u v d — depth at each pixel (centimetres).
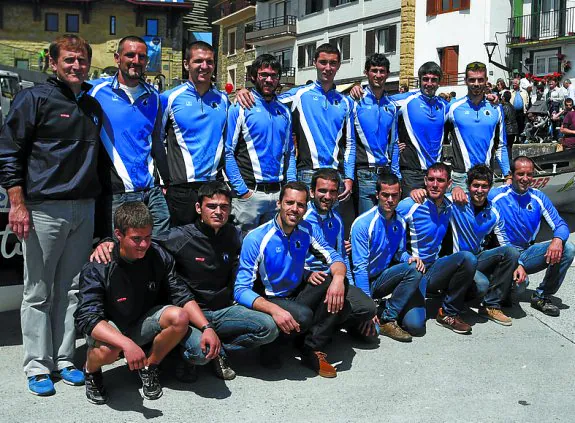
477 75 536
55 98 341
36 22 2941
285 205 377
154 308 344
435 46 2334
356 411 334
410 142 540
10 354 401
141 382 363
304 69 3008
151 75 3033
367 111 513
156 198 407
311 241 401
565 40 2095
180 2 3031
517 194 517
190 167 429
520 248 524
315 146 487
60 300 363
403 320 452
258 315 364
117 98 390
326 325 388
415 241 473
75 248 361
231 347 377
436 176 461
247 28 3534
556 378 380
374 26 2562
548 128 1488
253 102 457
